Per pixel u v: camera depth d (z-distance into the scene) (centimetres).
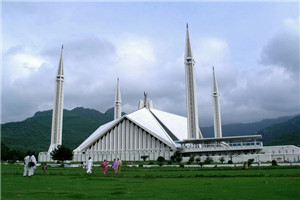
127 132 9631
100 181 2367
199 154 8075
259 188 1797
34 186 1977
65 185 2052
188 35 8619
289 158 6931
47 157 9612
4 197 1476
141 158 8838
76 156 9750
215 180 2362
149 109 11656
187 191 1702
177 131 10500
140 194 1591
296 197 1452
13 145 19500
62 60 10406
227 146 7800
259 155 6912
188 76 8369
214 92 11325
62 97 10181
